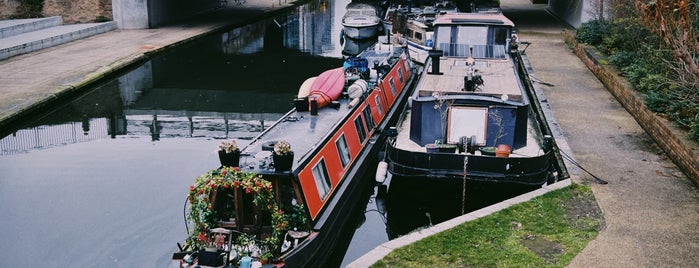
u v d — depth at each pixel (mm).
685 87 12805
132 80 24141
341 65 27641
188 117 19328
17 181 13445
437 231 9367
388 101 16688
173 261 8727
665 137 12656
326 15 44031
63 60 23828
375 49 20641
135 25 32156
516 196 11664
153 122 18656
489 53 17953
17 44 24562
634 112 14945
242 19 37250
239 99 21719
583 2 27344
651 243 9016
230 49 30844
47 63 23234
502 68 16172
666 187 11000
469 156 11883
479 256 8695
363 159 12844
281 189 9578
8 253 10297
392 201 12977
